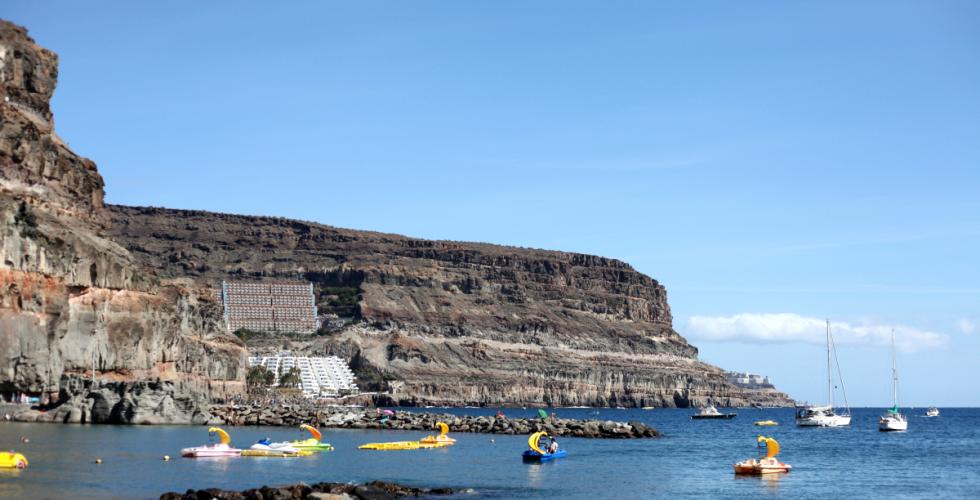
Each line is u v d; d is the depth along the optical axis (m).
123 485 78.25
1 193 148.50
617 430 186.62
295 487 72.56
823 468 120.31
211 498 69.44
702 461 124.88
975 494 93.94
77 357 158.00
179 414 152.88
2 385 141.38
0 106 159.25
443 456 119.56
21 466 86.06
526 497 85.00
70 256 156.25
